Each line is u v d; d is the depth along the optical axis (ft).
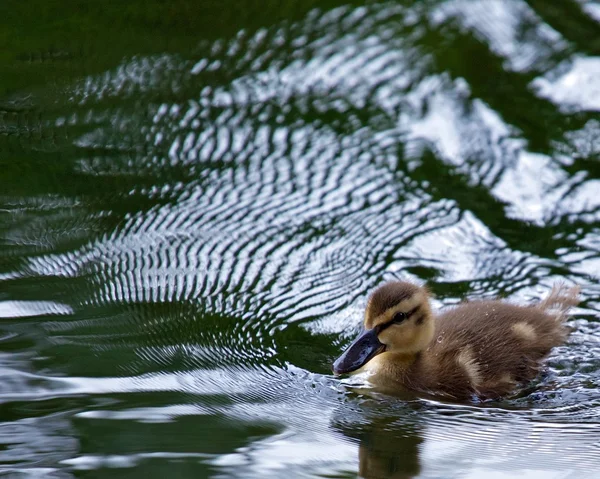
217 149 50.19
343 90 55.11
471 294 41.34
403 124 52.70
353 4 63.05
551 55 58.54
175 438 30.12
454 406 34.53
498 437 31.96
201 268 41.81
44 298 38.93
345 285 41.27
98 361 34.73
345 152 50.42
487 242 44.62
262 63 56.95
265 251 43.24
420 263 43.01
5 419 30.68
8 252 42.01
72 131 50.98
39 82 54.65
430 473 29.09
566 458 30.32
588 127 52.75
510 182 48.70
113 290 39.81
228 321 38.40
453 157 50.49
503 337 37.35
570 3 63.36
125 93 53.98
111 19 60.39
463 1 63.31
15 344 35.45
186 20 60.34
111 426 30.53
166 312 38.58
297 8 62.18
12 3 61.72
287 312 39.34
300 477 28.25
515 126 52.65
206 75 55.77
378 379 36.19
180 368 34.91
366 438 31.58
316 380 35.37
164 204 46.14
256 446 30.12
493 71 57.26
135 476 27.73
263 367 35.83
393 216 46.06
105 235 43.73
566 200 47.39
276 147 50.57
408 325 35.78
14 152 49.26
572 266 43.01
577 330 38.83
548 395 35.32
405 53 58.44
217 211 45.83
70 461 28.40
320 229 44.96
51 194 46.34
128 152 49.70
